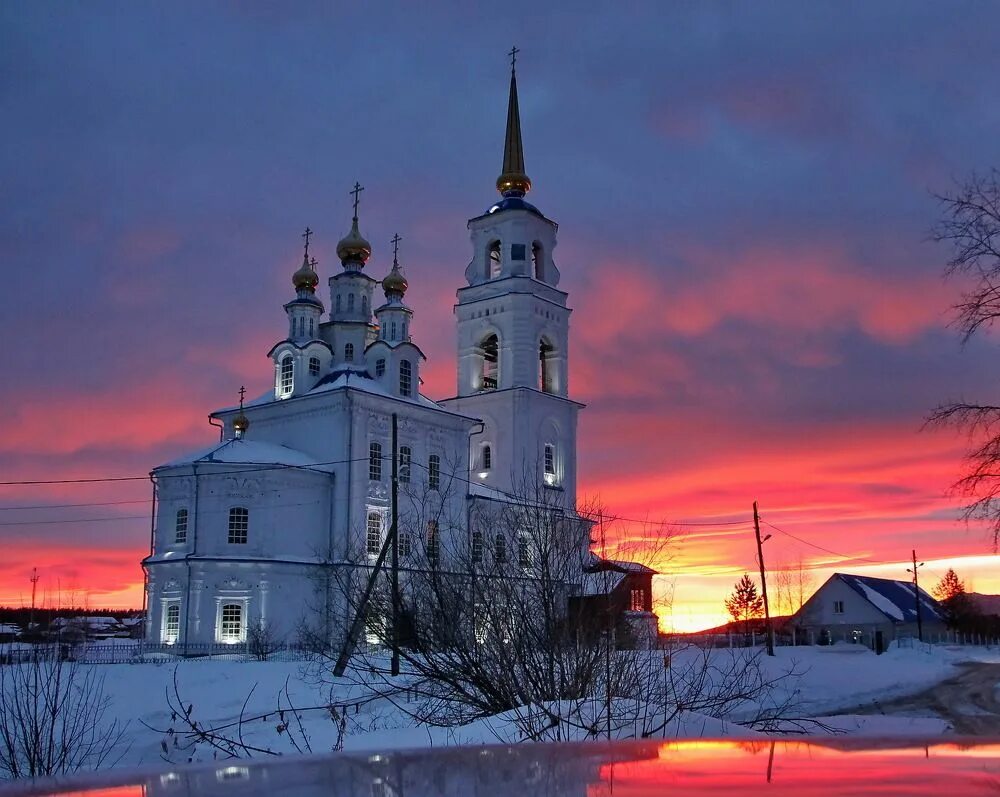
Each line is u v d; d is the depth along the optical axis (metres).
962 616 106.88
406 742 15.10
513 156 76.06
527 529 18.69
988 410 18.77
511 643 16.95
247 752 19.72
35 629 51.78
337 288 67.88
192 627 52.41
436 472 63.25
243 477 54.69
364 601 21.59
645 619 18.53
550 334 73.62
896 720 27.19
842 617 96.69
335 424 58.72
